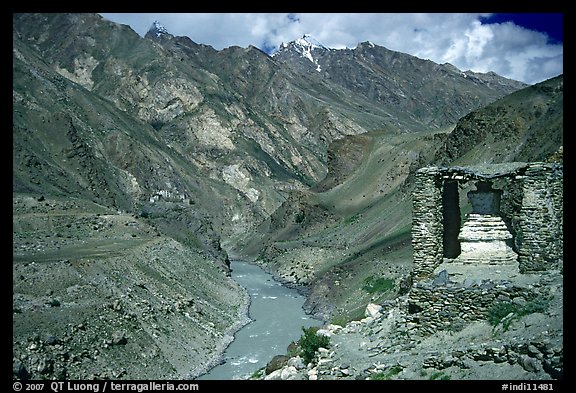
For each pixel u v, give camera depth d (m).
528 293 16.53
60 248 51.75
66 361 31.61
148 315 43.03
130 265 50.81
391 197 109.12
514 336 14.84
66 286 40.06
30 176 83.81
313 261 92.56
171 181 152.00
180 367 39.25
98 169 118.19
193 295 56.50
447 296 17.53
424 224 20.52
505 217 21.92
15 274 38.44
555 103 78.88
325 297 65.25
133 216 73.75
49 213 62.53
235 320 57.47
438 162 96.38
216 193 175.12
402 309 20.72
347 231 105.88
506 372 13.39
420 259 20.52
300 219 128.50
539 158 65.44
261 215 175.12
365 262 68.88
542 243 18.70
